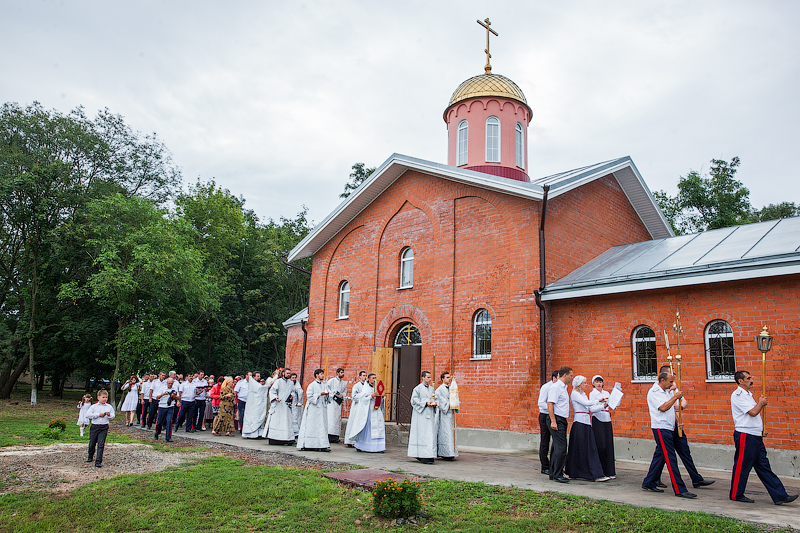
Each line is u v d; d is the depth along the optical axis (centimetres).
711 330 1245
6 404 2933
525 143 2175
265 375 4369
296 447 1516
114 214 3000
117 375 2891
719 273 1191
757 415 823
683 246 1520
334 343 2181
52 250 3019
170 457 1255
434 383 1708
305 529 710
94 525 723
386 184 2067
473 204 1755
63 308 3284
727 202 2948
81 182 3253
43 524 713
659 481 943
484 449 1521
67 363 3575
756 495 878
